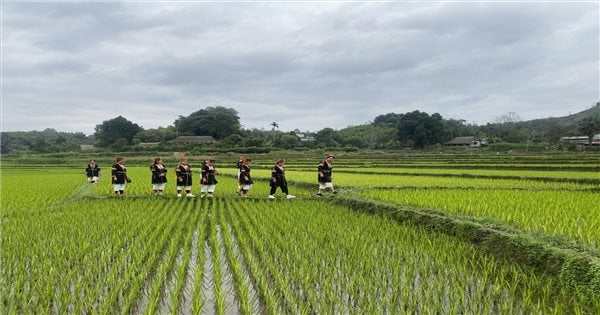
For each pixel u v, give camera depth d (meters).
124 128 133.25
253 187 28.02
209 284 8.98
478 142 114.75
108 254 10.53
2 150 132.75
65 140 142.00
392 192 20.39
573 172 35.91
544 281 8.48
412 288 8.37
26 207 19.20
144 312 7.38
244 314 7.38
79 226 14.30
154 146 109.44
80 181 36.34
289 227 14.03
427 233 12.76
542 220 12.02
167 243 12.27
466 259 9.88
